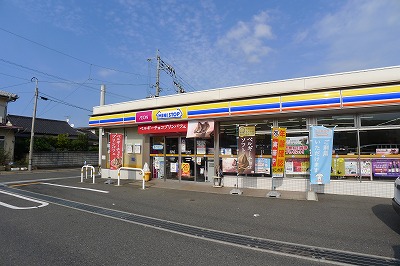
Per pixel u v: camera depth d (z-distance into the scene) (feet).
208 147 41.50
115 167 47.75
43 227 19.90
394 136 30.73
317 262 14.28
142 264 13.74
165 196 33.14
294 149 35.14
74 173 69.05
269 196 31.91
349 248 16.21
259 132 37.45
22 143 86.48
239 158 37.11
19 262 13.74
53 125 114.83
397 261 14.46
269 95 34.53
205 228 20.08
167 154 45.96
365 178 31.71
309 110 32.04
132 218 22.89
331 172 33.09
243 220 22.29
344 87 30.86
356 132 32.35
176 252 15.40
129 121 47.55
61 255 14.73
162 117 43.16
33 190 37.91
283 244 16.85
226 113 37.17
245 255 15.08
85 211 25.23
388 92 28.53
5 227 19.77
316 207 26.50
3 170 74.13
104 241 17.07
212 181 40.68
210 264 13.84
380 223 21.12
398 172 30.40
